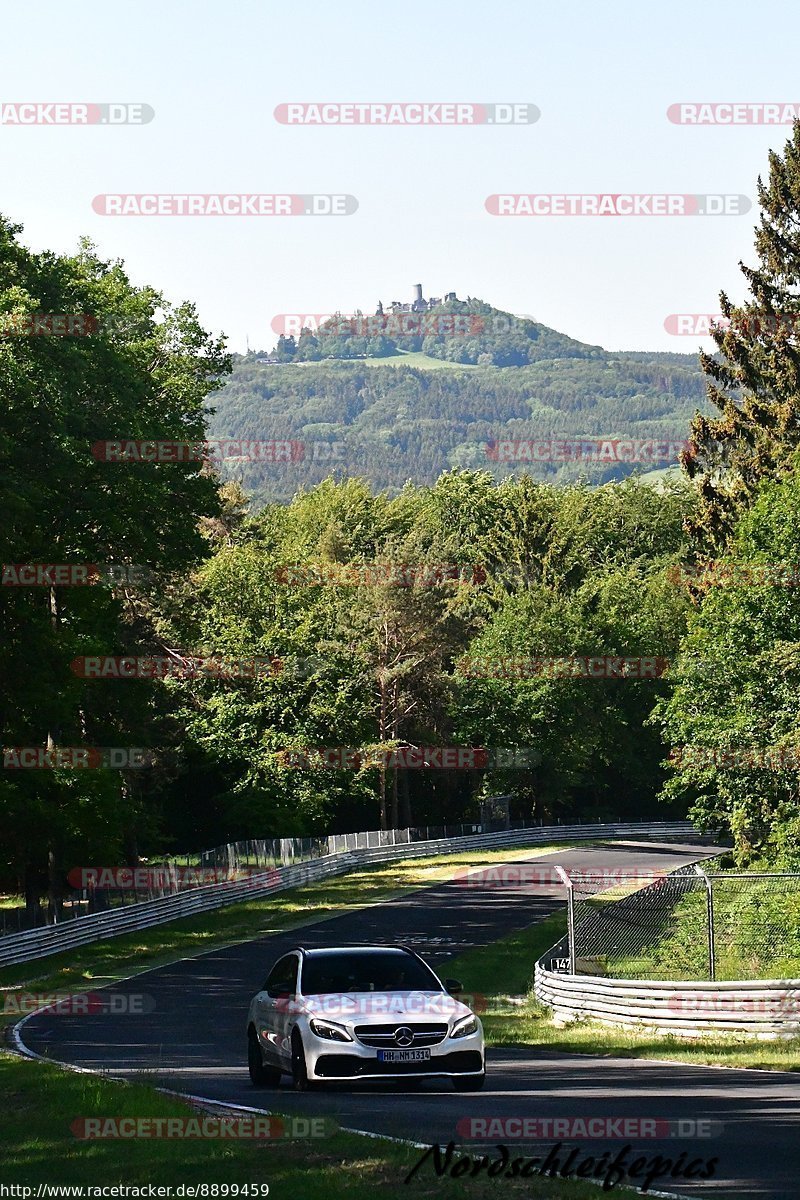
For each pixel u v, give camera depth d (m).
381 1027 30.11
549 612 185.62
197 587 148.88
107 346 76.88
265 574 163.12
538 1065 37.34
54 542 82.25
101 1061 39.81
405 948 34.50
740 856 87.62
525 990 63.66
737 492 112.94
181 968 72.69
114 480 78.06
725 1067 35.19
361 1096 29.84
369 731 159.38
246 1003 59.00
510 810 191.62
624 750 193.62
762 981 42.03
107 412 76.56
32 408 71.19
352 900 110.62
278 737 149.88
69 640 85.06
